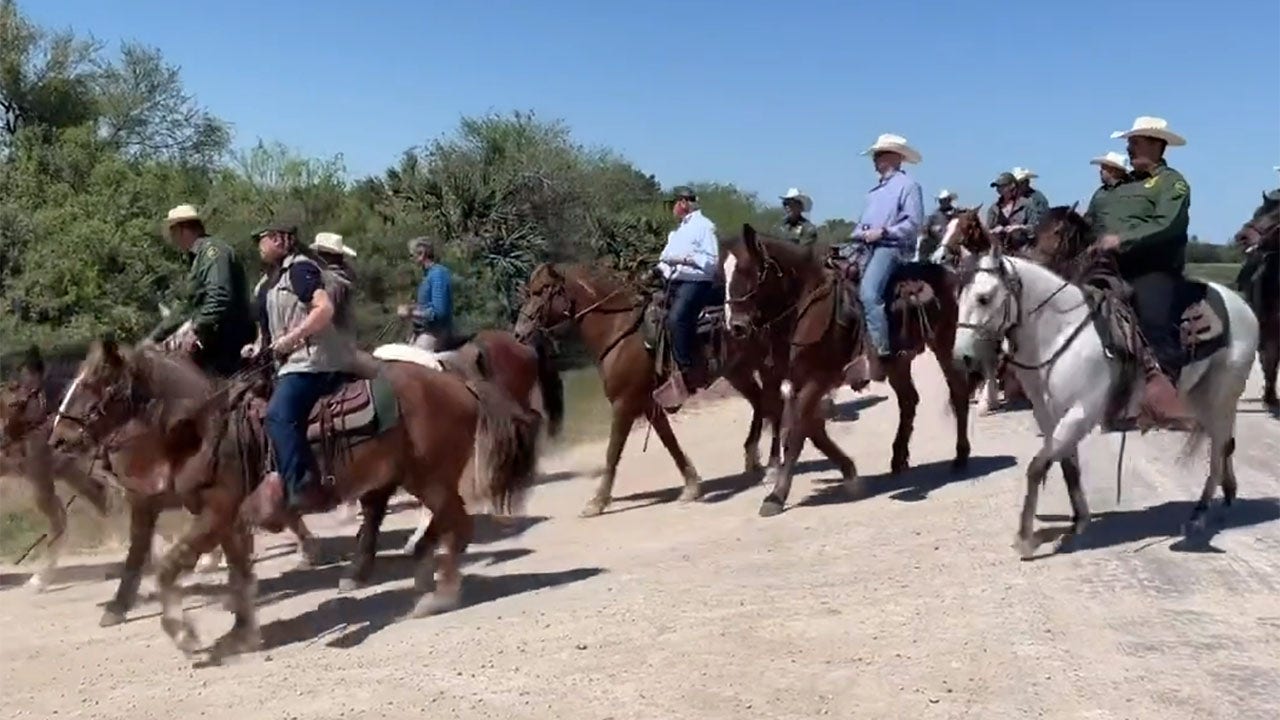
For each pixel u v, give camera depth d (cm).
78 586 921
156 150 3709
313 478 724
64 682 679
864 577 821
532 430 845
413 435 771
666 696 612
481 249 3111
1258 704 570
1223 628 677
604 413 1805
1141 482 1079
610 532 1024
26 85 3519
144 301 2659
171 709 623
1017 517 970
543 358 1106
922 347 1130
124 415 717
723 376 1214
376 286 2748
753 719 580
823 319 1031
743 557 898
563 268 1116
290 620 796
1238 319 880
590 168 3947
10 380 913
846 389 1980
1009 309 821
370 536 888
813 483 1182
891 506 1044
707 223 1130
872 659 653
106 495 927
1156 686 597
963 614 725
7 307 2509
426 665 675
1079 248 905
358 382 751
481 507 1093
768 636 697
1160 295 859
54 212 2703
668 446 1145
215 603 852
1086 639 670
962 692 602
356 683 650
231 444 716
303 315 726
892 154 1082
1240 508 957
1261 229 1396
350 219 3052
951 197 1563
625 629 723
